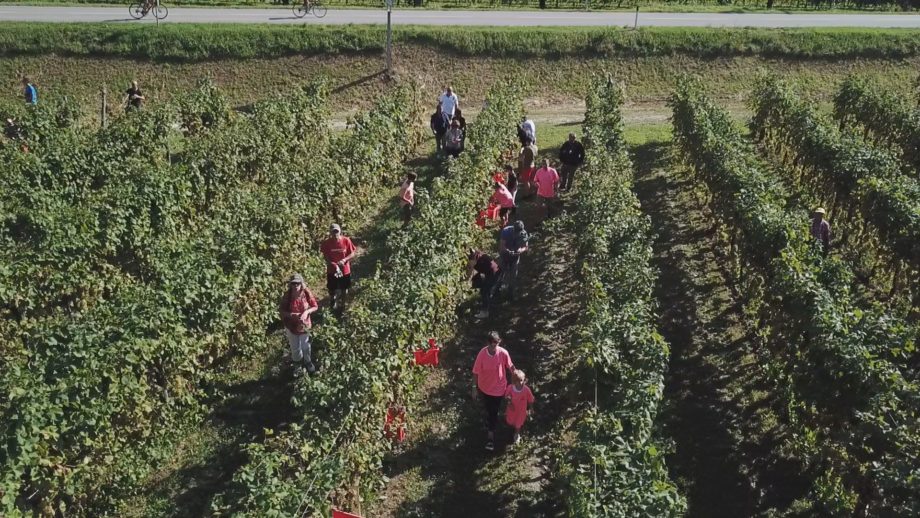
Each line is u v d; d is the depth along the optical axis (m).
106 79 36.03
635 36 38.66
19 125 26.44
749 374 16.03
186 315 13.85
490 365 13.14
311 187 19.92
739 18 44.19
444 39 38.22
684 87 28.39
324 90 30.59
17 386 11.24
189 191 20.55
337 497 10.69
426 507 12.43
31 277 15.77
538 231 22.45
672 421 14.58
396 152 25.98
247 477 9.68
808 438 13.05
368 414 11.64
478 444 13.94
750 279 17.52
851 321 13.29
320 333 13.91
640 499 9.56
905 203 18.45
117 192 18.67
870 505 11.28
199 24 38.06
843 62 38.81
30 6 41.38
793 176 25.97
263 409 14.66
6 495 9.77
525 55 38.25
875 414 11.05
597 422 11.05
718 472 13.32
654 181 26.42
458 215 17.75
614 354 12.41
